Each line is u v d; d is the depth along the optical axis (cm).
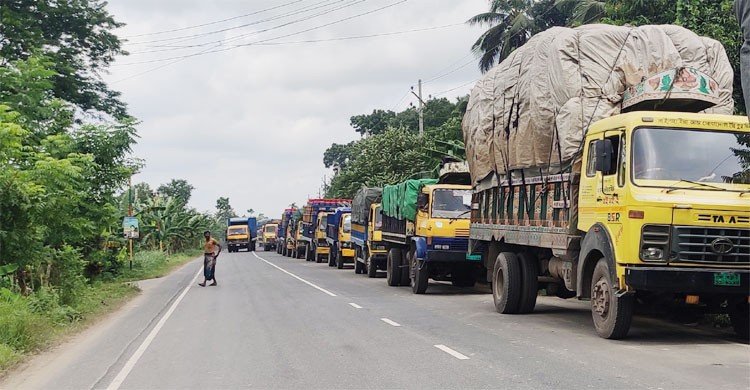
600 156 984
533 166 1227
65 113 1769
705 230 927
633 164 962
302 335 1119
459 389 716
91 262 2081
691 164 969
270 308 1540
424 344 1007
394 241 2159
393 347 987
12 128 1307
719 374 756
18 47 2208
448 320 1288
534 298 1366
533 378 756
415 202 1914
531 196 1259
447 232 1784
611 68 1109
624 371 778
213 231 8044
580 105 1094
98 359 955
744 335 1009
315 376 803
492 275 1472
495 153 1388
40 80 1692
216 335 1143
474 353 923
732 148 985
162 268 3484
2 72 1616
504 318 1316
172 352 990
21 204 1338
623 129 989
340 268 3331
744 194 951
